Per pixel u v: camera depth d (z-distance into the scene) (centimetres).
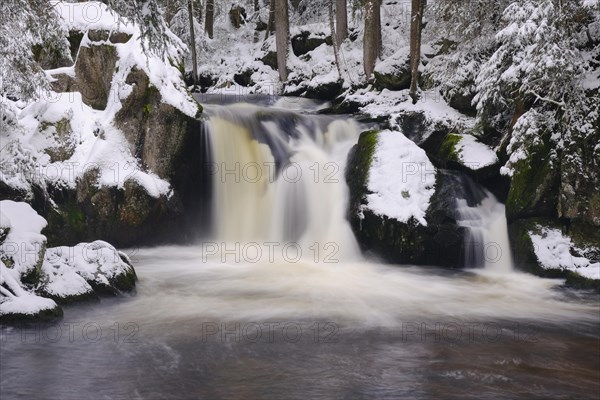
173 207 1370
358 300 994
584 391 621
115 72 1380
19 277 853
